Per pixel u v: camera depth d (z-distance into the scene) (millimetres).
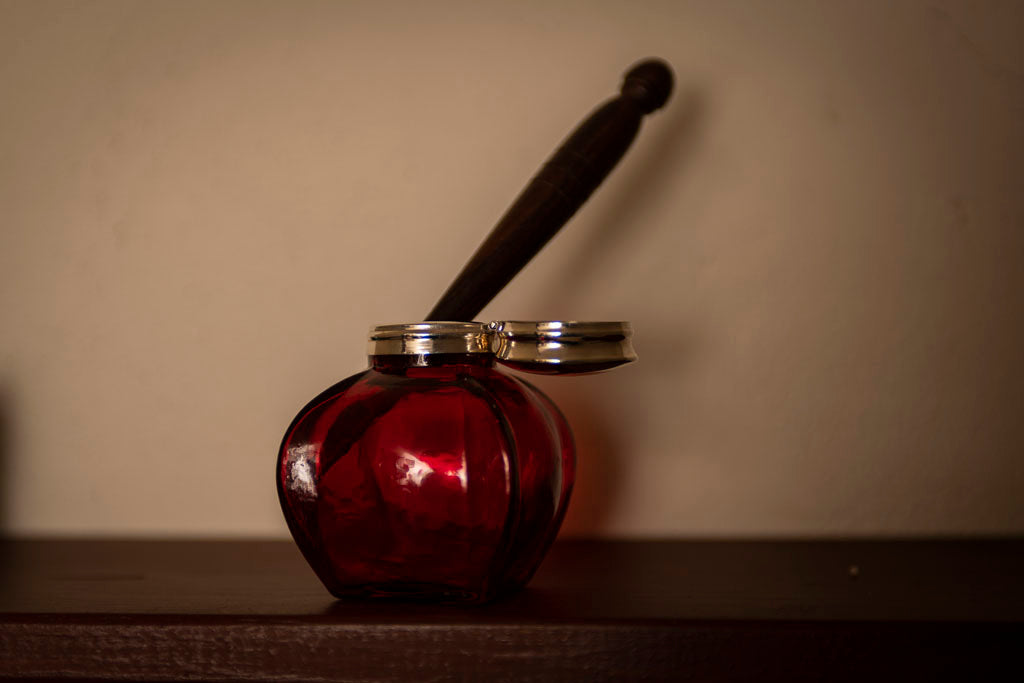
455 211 535
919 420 530
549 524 420
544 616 394
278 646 391
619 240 533
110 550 510
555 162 453
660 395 533
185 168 540
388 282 536
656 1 535
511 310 532
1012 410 529
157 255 540
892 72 532
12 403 541
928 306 531
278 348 537
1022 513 528
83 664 394
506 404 416
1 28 542
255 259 537
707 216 533
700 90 534
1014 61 529
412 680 387
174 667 393
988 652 385
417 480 402
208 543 525
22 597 426
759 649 385
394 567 407
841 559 486
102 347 541
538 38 536
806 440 532
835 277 532
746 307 532
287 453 411
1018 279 530
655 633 387
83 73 542
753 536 531
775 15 533
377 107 538
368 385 416
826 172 533
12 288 540
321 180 537
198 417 539
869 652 385
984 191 530
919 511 530
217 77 541
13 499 541
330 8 539
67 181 541
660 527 533
